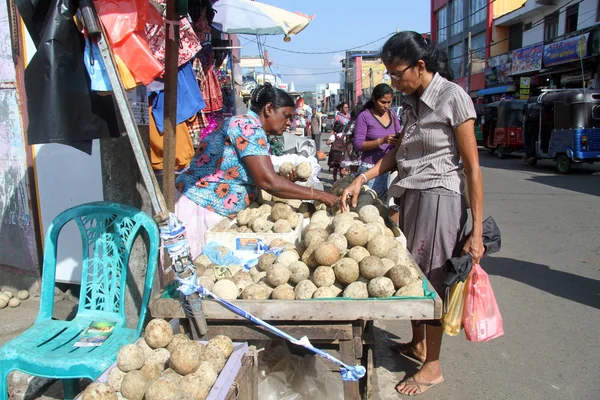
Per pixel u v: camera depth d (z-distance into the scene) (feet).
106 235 9.49
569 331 12.96
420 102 9.25
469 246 8.86
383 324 13.97
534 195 32.37
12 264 15.37
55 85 6.82
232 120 10.53
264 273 8.75
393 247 8.57
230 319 7.63
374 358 11.77
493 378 10.80
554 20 72.64
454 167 9.23
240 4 20.08
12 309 14.30
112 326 9.02
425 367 10.32
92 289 9.57
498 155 59.36
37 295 15.16
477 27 96.99
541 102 45.68
